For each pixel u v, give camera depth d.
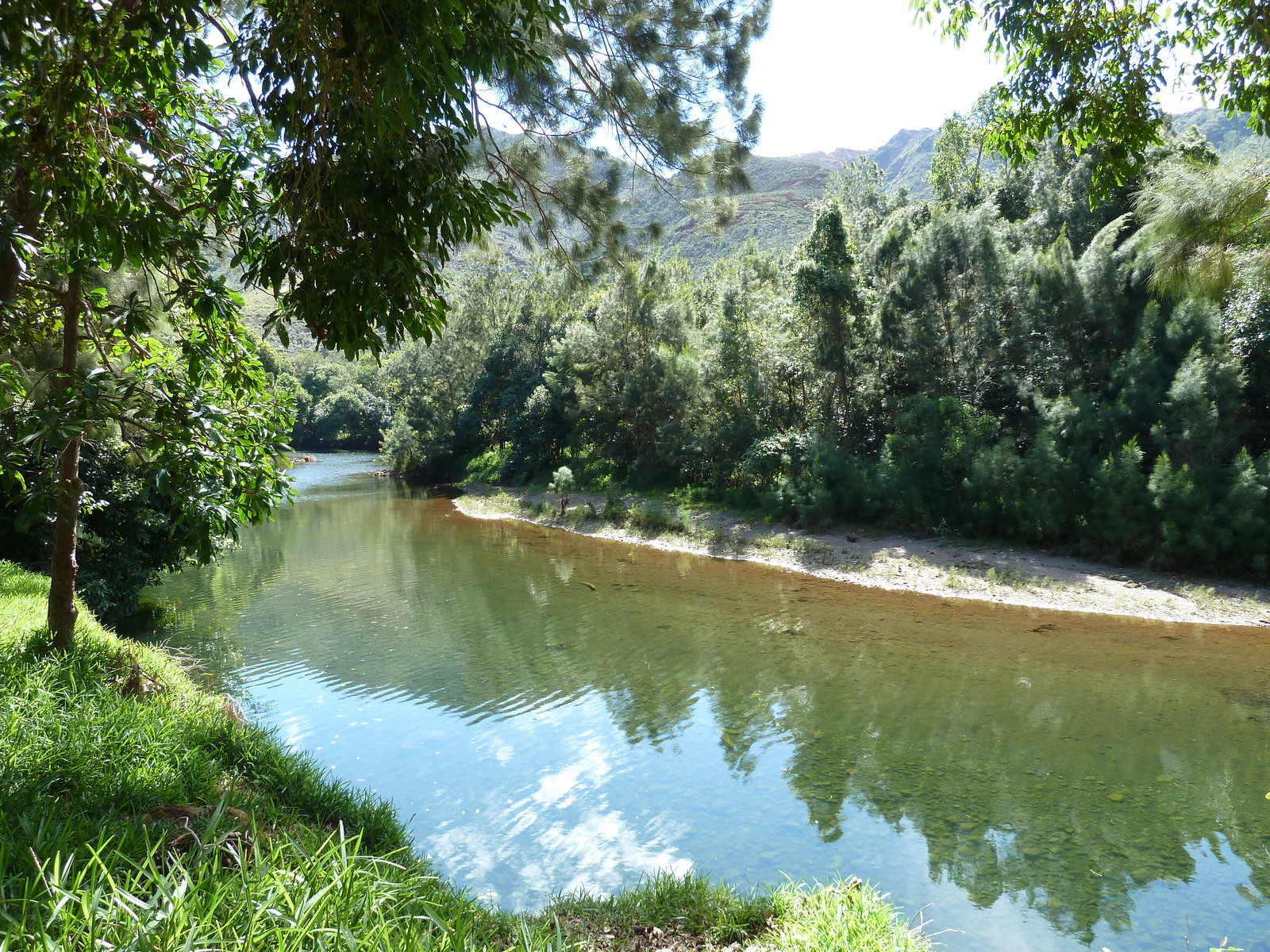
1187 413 17.75
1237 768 9.39
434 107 3.36
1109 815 8.34
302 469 60.00
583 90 6.07
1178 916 6.56
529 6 3.46
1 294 5.32
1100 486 18.72
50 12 3.08
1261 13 4.25
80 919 2.07
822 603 18.02
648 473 34.59
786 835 8.00
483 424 47.94
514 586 20.28
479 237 3.95
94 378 5.48
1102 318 20.91
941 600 17.92
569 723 11.14
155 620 16.19
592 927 4.99
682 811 8.52
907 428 23.08
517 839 7.89
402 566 23.09
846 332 26.09
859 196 47.44
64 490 6.17
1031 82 5.25
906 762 9.72
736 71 6.05
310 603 18.38
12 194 4.99
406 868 3.80
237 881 2.50
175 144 4.83
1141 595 16.81
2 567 11.48
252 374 6.73
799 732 10.73
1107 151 5.20
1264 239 4.19
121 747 5.25
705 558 24.06
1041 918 6.54
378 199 3.42
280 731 10.73
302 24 3.05
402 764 9.76
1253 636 14.52
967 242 23.44
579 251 6.73
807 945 4.34
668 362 32.94
